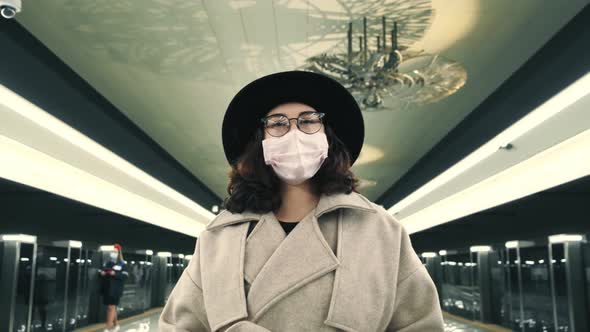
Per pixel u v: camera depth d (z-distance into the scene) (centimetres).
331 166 133
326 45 805
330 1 680
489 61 844
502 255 1436
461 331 1447
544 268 1184
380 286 117
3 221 1030
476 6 691
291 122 134
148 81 943
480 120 1055
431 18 719
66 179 921
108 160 1021
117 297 1326
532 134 803
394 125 1234
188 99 1041
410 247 131
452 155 1245
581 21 678
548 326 1158
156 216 1518
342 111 143
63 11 697
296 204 132
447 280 1941
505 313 1423
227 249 125
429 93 876
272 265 117
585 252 1029
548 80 764
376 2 678
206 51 827
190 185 1780
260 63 874
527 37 761
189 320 128
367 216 128
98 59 839
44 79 751
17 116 691
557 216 1107
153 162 1344
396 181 1867
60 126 780
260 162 133
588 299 1023
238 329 110
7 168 740
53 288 1227
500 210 1213
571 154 733
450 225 1709
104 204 1122
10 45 660
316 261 116
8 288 1009
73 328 1341
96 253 1541
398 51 734
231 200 132
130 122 1170
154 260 2170
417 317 126
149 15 718
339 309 111
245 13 718
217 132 1266
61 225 1262
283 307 114
